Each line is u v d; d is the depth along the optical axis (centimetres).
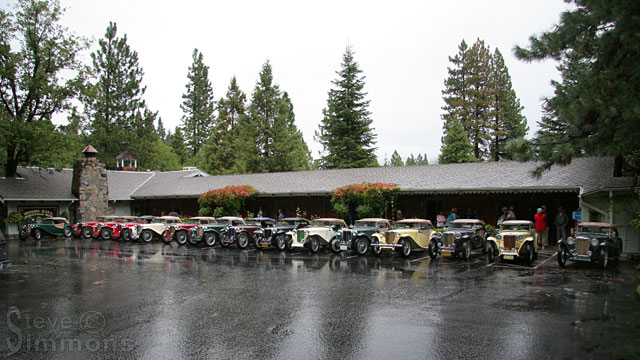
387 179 2375
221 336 654
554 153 1099
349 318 748
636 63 945
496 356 564
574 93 1033
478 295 922
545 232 1780
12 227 2706
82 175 2969
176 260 1505
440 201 2228
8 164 2955
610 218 1556
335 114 4931
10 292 981
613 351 579
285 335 657
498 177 2034
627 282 1063
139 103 5262
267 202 2786
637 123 916
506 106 4841
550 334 652
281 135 4897
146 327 702
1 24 2859
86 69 3181
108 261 1493
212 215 2772
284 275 1183
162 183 3459
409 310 799
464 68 5175
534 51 1155
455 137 4334
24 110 2998
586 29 1079
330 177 2658
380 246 1548
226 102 5753
